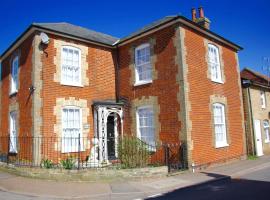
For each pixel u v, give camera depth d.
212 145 14.55
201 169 13.35
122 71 16.77
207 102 14.79
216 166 14.48
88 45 16.05
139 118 15.48
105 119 15.20
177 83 13.55
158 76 14.55
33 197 8.70
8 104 16.92
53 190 9.45
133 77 15.92
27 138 13.78
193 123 13.44
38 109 13.47
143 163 12.05
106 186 9.98
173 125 13.53
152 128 14.70
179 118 13.29
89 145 15.09
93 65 16.05
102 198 8.62
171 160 13.30
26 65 14.66
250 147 19.11
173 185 9.99
